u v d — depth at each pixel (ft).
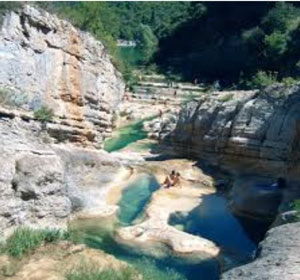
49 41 96.48
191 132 114.83
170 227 72.74
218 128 106.22
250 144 96.53
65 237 61.62
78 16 127.65
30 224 62.18
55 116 93.50
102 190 88.48
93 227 73.15
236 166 99.60
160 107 170.19
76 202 76.07
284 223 57.11
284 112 93.35
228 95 113.09
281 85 98.27
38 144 70.59
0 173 58.49
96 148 117.39
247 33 224.94
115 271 52.85
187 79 231.91
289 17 209.15
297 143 78.79
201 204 84.64
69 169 85.66
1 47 83.15
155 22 412.36
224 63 229.86
